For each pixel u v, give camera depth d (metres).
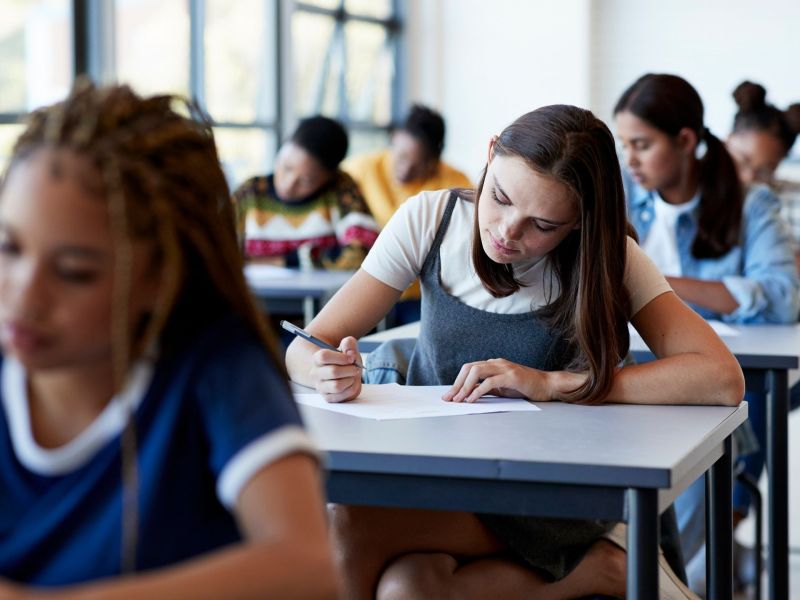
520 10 7.33
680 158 2.67
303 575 0.67
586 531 1.65
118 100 0.79
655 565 1.21
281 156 4.08
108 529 0.76
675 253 2.78
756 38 7.41
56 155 0.73
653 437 1.37
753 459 2.71
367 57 7.01
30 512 0.77
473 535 1.65
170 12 5.14
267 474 0.72
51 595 0.65
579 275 1.62
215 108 5.57
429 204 1.79
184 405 0.77
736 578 2.83
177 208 0.78
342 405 1.56
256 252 4.05
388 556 1.63
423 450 1.28
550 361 1.74
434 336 1.79
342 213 4.09
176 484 0.76
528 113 1.59
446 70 7.48
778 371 2.11
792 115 3.36
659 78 2.65
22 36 4.36
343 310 1.79
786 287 2.67
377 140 7.09
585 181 1.55
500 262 1.64
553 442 1.33
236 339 0.80
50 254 0.72
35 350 0.73
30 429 0.79
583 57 7.27
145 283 0.77
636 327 1.73
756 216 2.76
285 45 6.04
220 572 0.66
